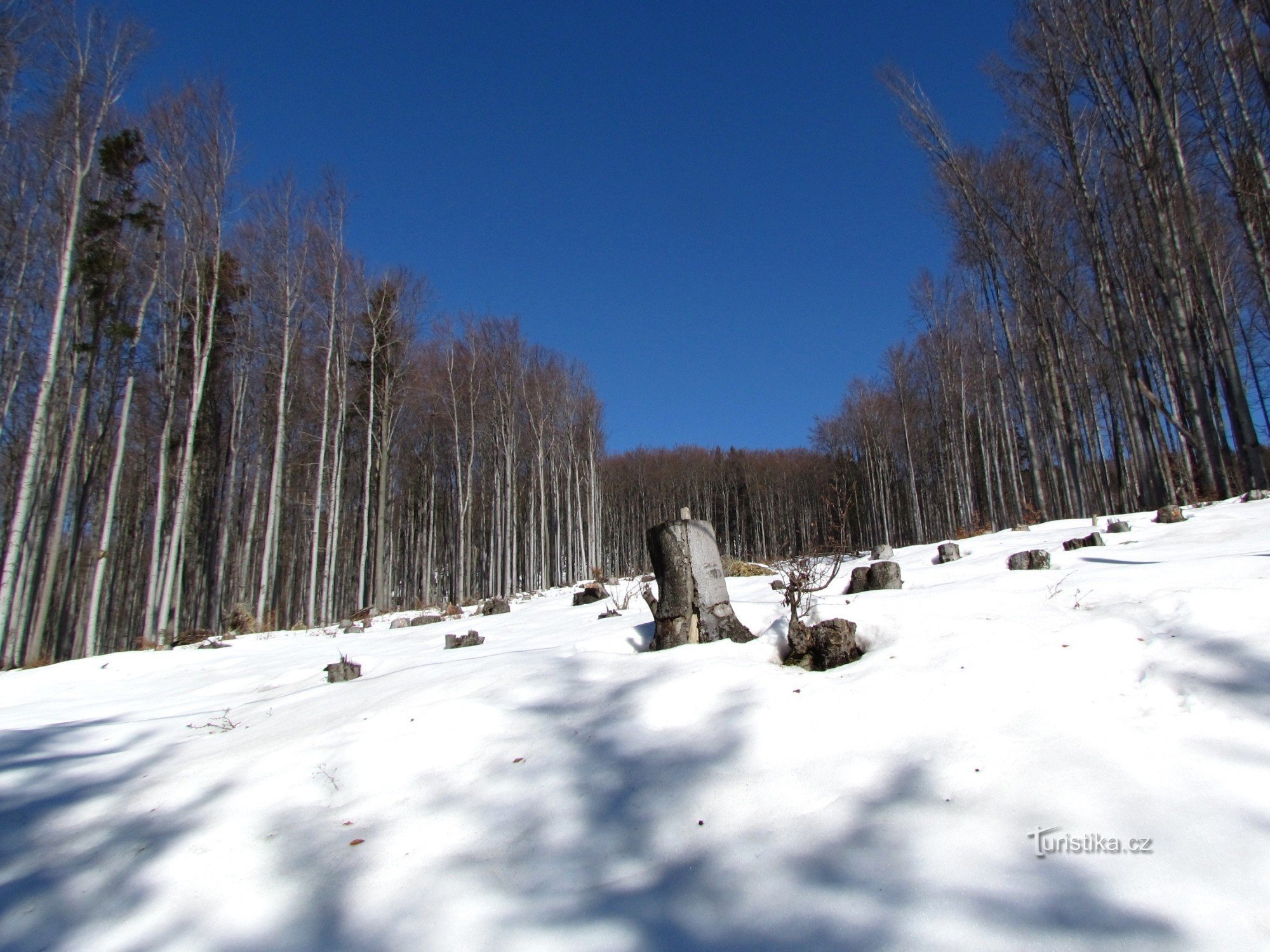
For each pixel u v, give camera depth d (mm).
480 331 32688
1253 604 3576
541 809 2826
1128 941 1663
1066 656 3381
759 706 3381
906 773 2613
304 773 3434
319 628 17172
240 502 28625
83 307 17828
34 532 17984
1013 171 20578
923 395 38250
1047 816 2193
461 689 4371
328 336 23047
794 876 2135
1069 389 20703
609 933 2023
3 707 7711
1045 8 16391
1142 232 15945
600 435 40219
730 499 56750
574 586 24828
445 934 2145
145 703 7160
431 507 32312
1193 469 17516
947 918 1832
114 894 2666
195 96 18609
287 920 2350
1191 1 14344
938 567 8609
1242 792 2160
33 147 15727
